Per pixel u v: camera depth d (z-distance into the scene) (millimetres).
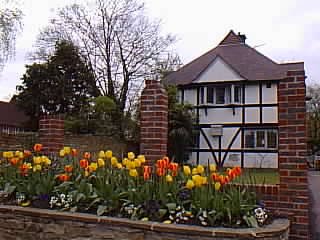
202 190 4090
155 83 5188
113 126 16594
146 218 3977
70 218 4148
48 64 21156
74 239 4117
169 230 3682
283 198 4324
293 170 4297
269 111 19891
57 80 20938
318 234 5215
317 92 31328
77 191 4535
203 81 21219
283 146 4363
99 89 22375
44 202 4656
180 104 18625
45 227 4301
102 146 15016
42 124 7023
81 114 17375
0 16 14102
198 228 3621
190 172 4645
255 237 3461
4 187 5156
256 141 20062
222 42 23516
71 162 5484
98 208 4219
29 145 11508
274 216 4277
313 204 7945
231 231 3512
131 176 4562
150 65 22625
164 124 5148
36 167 5055
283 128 4375
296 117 4305
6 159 6258
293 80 4344
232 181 4488
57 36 22562
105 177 4633
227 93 20891
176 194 4230
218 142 20766
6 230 4543
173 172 4383
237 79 20578
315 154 29000
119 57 22438
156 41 22844
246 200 4090
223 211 3838
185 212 3943
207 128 21031
